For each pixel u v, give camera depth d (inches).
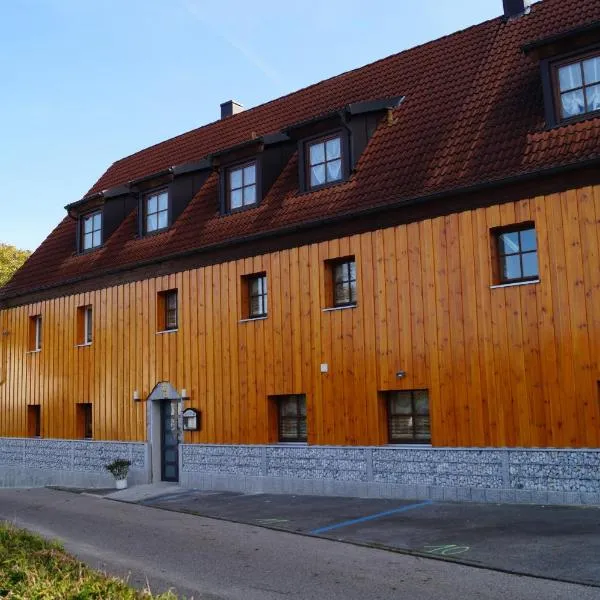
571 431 464.1
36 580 287.7
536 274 496.7
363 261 580.4
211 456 682.2
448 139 571.2
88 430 846.5
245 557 381.7
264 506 555.8
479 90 596.4
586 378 460.1
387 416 568.1
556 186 482.0
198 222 740.7
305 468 605.0
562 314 473.4
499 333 501.0
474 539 384.8
